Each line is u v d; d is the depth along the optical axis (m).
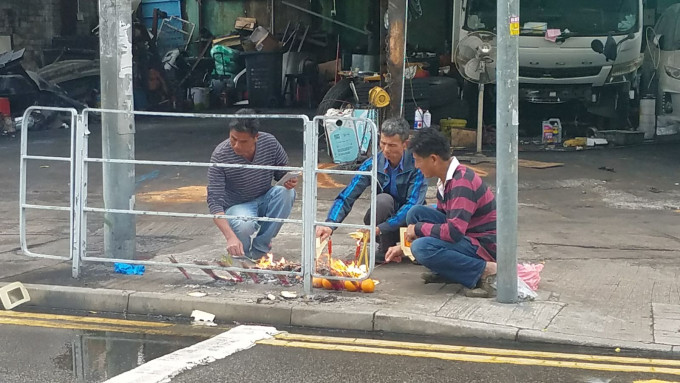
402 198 6.92
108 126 6.77
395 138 6.73
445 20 21.70
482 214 6.02
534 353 5.04
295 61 24.39
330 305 5.76
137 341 5.35
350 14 25.39
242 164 6.59
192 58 26.41
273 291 6.15
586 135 15.92
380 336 5.44
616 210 9.70
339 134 12.55
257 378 4.64
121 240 6.84
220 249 7.64
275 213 6.81
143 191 11.05
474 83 15.59
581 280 6.48
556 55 14.83
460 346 5.20
